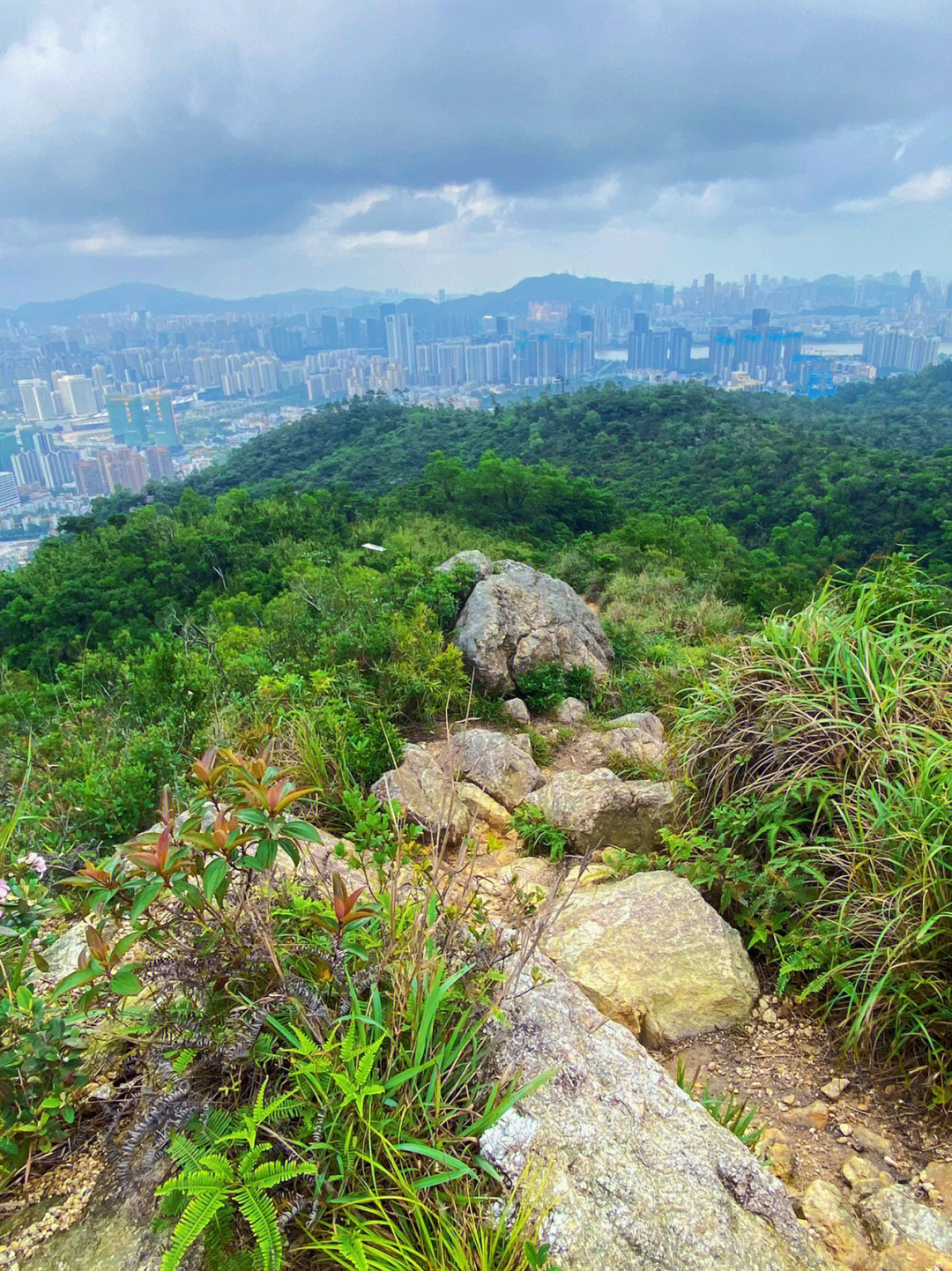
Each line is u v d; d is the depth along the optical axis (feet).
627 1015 7.90
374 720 15.38
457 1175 4.43
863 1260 5.48
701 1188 5.10
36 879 7.35
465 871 10.34
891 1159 6.53
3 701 19.88
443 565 28.84
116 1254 4.50
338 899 5.38
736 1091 7.34
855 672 10.01
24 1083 5.05
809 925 8.64
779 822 9.25
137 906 4.95
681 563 57.77
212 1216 4.15
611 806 12.07
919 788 8.02
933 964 7.29
